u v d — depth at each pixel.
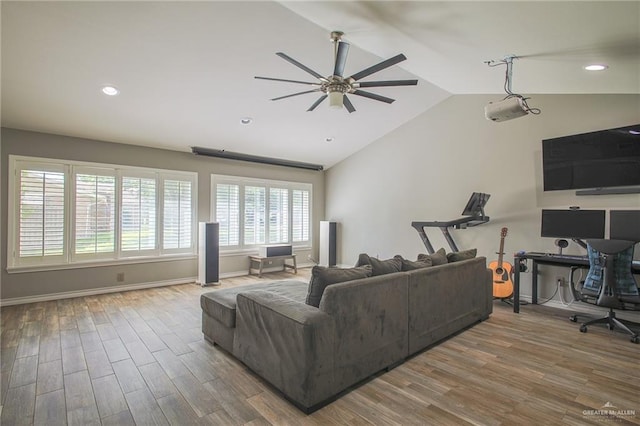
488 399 2.06
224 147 5.68
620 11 1.68
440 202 5.41
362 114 5.35
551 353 2.74
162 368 2.46
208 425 1.80
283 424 1.81
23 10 2.52
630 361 2.58
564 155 3.89
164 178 5.33
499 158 4.66
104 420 1.84
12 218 4.09
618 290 3.03
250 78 3.79
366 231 6.67
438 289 2.93
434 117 5.47
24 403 2.00
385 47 3.04
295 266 6.54
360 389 2.18
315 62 3.62
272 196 6.74
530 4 1.75
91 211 4.65
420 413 1.91
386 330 2.41
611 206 3.66
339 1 2.30
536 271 4.19
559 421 1.84
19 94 3.53
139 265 5.07
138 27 2.83
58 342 2.94
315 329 1.92
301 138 5.86
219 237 5.74
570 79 3.03
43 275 4.30
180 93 3.92
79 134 4.50
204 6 2.70
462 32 2.36
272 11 2.83
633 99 3.54
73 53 3.04
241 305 2.46
